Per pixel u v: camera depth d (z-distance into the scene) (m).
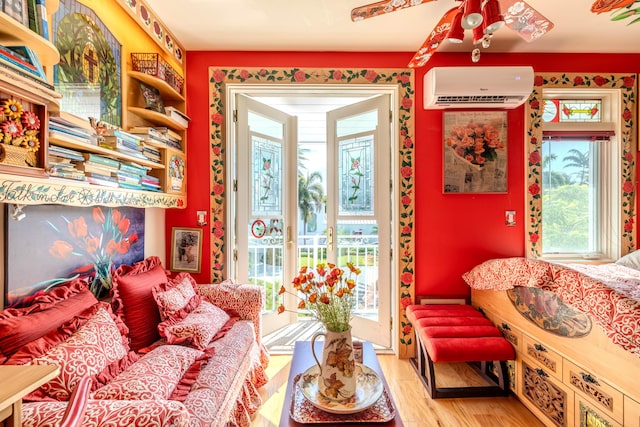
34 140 1.04
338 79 2.54
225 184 2.57
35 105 1.05
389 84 2.55
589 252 2.72
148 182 1.92
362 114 2.82
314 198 8.16
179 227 2.54
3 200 0.97
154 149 2.04
